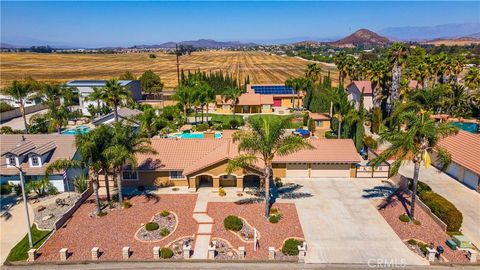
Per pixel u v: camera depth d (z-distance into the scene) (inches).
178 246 1155.9
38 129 2449.6
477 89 2768.2
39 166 1582.2
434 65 2896.2
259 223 1300.4
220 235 1220.5
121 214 1376.7
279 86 3976.4
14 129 2657.5
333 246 1157.1
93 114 3132.4
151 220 1327.5
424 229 1251.8
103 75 6535.4
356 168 1752.0
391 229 1256.8
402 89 2652.6
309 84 3415.4
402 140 1221.1
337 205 1445.6
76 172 1654.8
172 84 5447.8
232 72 7116.1
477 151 1654.8
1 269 1054.4
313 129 2615.7
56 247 1154.0
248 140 1268.5
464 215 1352.1
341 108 2311.8
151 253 1120.2
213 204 1457.9
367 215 1360.7
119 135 1344.7
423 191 1451.8
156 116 2797.7
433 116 2544.3
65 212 1395.2
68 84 3339.1
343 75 3693.4
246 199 1505.9
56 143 1705.2
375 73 2810.0
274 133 1267.2
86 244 1170.6
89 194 1566.2
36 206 1453.0
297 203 1464.1
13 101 3132.4
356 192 1573.6
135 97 3848.4
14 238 1216.8
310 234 1226.6
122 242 1181.7
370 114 2947.8
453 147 1793.8
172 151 1700.3
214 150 1701.5
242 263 1074.1
